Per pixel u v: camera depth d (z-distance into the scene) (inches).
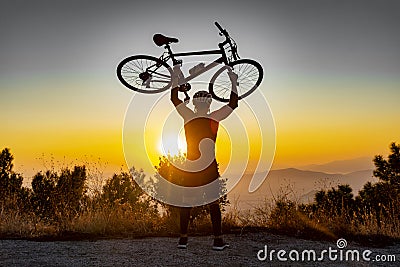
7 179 437.7
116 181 393.4
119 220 331.3
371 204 467.5
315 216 342.3
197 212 327.3
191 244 277.3
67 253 252.8
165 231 323.0
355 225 337.7
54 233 316.8
